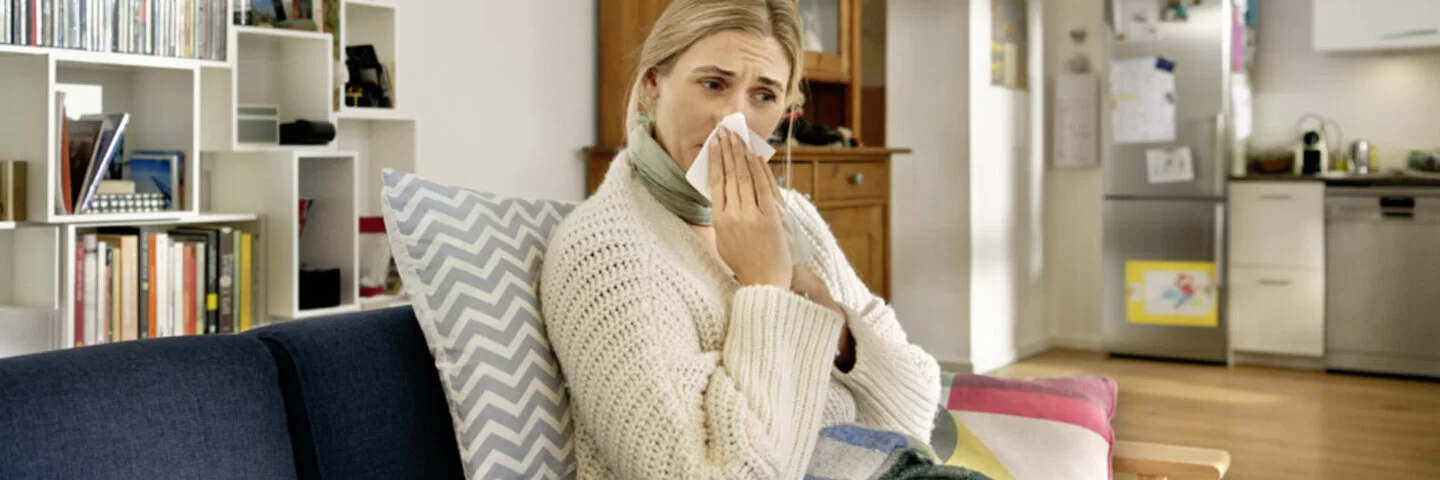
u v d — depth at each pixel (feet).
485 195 4.71
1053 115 20.43
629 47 13.58
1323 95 19.69
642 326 4.15
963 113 17.81
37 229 8.71
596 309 4.21
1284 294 18.52
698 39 4.69
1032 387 5.89
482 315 4.27
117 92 9.64
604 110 13.80
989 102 18.40
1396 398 16.24
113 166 9.29
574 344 4.23
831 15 14.60
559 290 4.34
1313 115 19.77
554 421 4.37
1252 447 13.44
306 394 3.97
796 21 4.86
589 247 4.34
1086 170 20.44
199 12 9.36
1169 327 19.27
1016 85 19.19
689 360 4.13
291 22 10.30
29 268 8.79
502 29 12.72
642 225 4.51
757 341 4.24
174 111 9.46
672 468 3.92
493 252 4.47
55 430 3.26
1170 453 5.77
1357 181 17.80
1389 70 19.13
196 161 9.37
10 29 8.14
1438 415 15.15
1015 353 19.44
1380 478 12.15
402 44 11.68
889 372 4.83
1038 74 20.07
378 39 11.20
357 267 10.43
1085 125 20.07
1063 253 20.74
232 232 9.68
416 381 4.31
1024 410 5.74
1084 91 20.04
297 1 10.32
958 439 5.58
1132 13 19.10
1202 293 18.94
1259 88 20.24
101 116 8.93
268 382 3.84
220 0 9.50
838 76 14.70
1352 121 19.45
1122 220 19.48
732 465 3.92
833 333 4.43
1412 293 17.58
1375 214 17.76
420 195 4.43
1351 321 18.08
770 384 4.16
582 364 4.19
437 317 4.24
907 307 18.47
